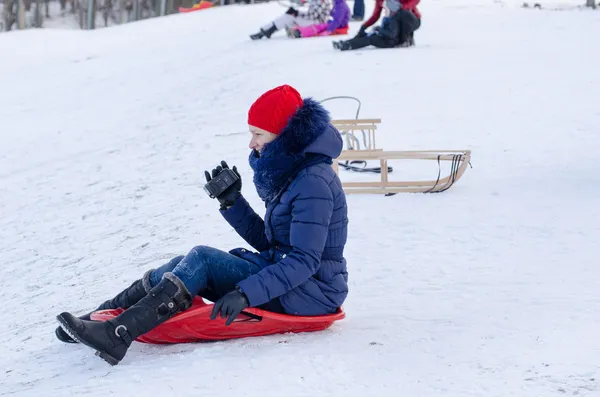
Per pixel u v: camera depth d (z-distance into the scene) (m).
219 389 5.09
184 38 31.97
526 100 16.22
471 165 11.27
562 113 15.10
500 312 6.52
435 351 5.67
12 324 7.80
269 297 5.82
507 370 5.23
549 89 17.08
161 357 5.77
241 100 19.06
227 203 6.50
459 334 6.02
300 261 5.86
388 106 16.30
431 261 8.26
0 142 18.25
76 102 21.92
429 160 12.82
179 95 21.05
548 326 6.09
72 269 9.64
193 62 25.61
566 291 7.03
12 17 57.72
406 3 23.17
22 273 9.95
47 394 5.25
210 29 34.25
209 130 16.59
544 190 10.82
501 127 14.36
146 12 62.59
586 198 10.30
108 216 11.88
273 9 41.06
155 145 16.19
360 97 17.23
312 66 21.28
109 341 5.57
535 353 5.52
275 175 6.00
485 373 5.20
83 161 15.91
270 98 5.97
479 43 23.88
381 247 8.86
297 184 5.93
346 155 11.14
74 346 6.36
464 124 14.68
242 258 6.20
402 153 11.06
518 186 11.09
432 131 14.30
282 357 5.59
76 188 13.98
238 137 15.59
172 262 6.12
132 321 5.63
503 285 7.34
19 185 14.80
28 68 27.31
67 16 66.00
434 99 16.66
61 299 8.39
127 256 9.66
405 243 8.95
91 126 19.11
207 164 13.91
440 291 7.27
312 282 6.09
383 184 11.17
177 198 12.13
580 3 36.38
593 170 11.65
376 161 12.87
